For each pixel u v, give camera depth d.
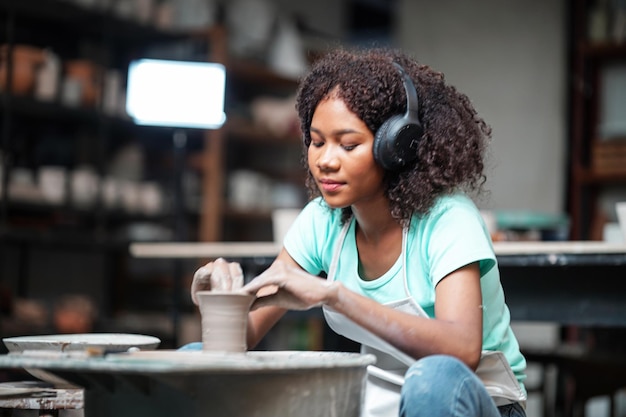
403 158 1.64
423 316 1.65
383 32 7.31
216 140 5.42
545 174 5.54
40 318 4.34
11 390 1.68
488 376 1.67
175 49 5.38
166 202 5.26
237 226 6.25
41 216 4.90
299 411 1.32
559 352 3.44
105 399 1.41
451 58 5.94
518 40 5.69
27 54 4.48
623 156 5.23
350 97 1.62
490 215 2.98
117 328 4.65
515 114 5.67
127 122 5.02
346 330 1.69
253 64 5.69
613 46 5.27
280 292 1.50
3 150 4.37
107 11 4.89
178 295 4.13
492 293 1.69
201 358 1.35
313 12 6.86
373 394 1.76
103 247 4.93
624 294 2.30
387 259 1.74
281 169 6.28
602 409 4.90
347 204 1.66
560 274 2.39
